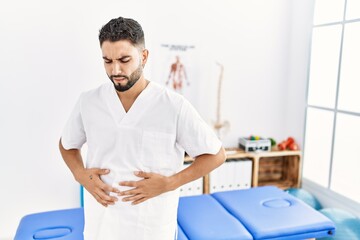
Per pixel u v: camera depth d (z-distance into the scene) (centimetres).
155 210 106
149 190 99
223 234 158
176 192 110
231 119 285
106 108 104
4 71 221
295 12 283
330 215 215
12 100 225
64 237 154
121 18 92
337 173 252
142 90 103
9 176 232
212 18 265
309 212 181
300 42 279
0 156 228
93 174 105
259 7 277
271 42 285
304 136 282
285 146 282
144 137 101
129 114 101
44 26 224
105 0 233
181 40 259
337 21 243
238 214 179
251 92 287
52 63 229
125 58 89
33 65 226
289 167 296
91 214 112
